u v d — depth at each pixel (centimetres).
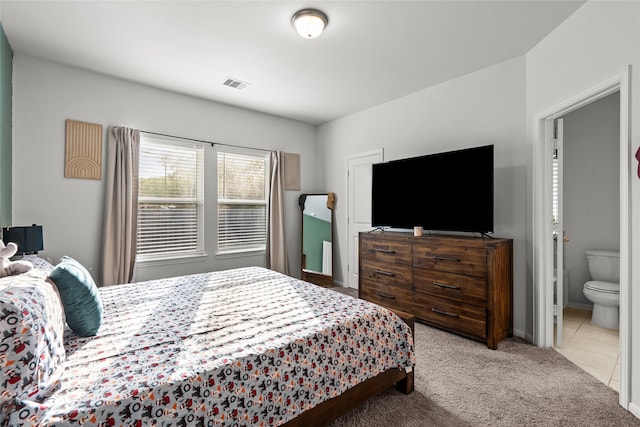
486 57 296
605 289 314
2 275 151
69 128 316
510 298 291
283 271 476
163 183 383
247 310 198
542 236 271
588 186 382
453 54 291
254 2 218
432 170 335
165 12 229
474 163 299
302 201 507
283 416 143
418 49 282
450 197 318
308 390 152
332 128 505
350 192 475
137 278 359
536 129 272
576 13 225
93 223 331
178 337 157
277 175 473
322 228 498
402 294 339
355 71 327
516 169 294
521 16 232
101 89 336
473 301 278
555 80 248
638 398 175
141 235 366
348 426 169
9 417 93
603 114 373
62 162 314
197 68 321
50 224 308
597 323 324
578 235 388
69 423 98
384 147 425
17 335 99
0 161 242
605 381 216
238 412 130
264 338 156
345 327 174
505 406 186
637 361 176
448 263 297
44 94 304
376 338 186
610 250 369
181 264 393
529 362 242
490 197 286
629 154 179
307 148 522
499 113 307
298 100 415
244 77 343
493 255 265
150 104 368
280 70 325
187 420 117
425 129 374
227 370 130
